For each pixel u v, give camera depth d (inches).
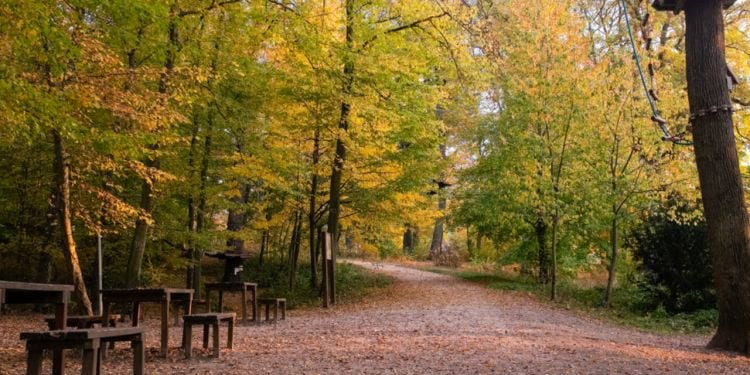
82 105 307.6
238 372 242.4
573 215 665.6
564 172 660.1
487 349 298.5
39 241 563.8
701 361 278.4
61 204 342.6
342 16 516.4
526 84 658.8
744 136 619.5
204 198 570.9
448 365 256.1
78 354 276.4
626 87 613.3
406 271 1020.5
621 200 638.5
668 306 583.8
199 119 529.0
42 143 488.7
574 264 765.9
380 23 544.1
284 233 892.6
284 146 581.9
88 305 342.6
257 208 647.1
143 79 343.6
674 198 590.2
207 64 456.8
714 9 325.7
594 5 791.7
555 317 509.7
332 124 573.6
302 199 671.8
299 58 494.0
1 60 271.0
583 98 618.5
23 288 215.0
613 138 631.8
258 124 575.5
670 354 299.0
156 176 383.9
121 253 625.3
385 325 416.8
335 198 636.1
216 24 443.2
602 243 780.0
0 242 610.9
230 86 530.0
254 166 545.6
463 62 483.5
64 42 277.7
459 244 1440.7
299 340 337.4
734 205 315.3
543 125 668.7
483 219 831.7
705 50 324.2
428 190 744.3
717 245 318.3
